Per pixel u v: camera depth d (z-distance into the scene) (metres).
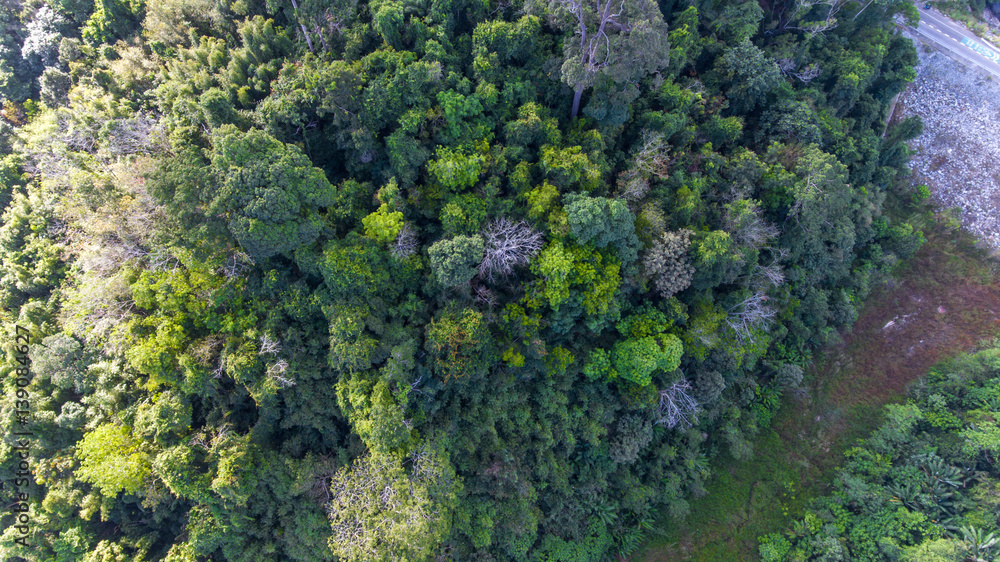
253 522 25.28
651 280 26.81
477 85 26.12
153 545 26.27
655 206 26.58
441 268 22.75
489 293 25.12
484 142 25.23
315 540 24.91
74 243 25.48
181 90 24.81
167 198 20.09
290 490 24.47
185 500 26.11
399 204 24.33
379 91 23.33
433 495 23.44
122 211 22.08
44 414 24.36
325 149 26.02
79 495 24.88
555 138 26.02
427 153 24.61
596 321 25.77
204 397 24.67
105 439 23.02
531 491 28.47
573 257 23.81
